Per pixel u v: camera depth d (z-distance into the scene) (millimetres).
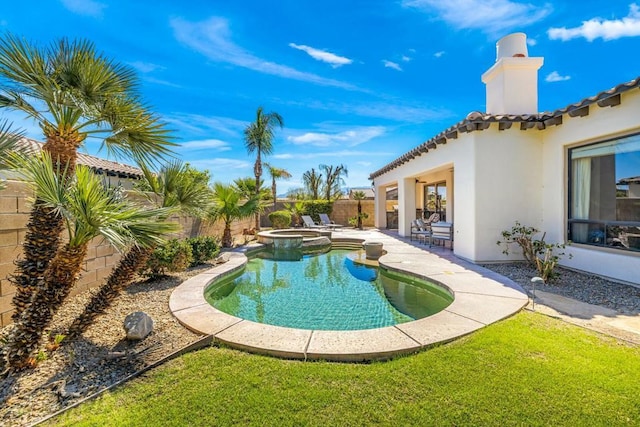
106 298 3617
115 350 3395
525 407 2383
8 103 3086
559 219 7156
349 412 2365
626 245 5824
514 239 7496
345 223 22312
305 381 2773
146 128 3697
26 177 2738
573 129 6750
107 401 2541
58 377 2875
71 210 2840
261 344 3410
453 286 5680
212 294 6508
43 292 2992
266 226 22000
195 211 4910
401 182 14398
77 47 3209
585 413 2316
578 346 3320
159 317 4414
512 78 8578
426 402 2457
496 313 4297
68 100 3100
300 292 6602
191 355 3289
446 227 10477
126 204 3297
